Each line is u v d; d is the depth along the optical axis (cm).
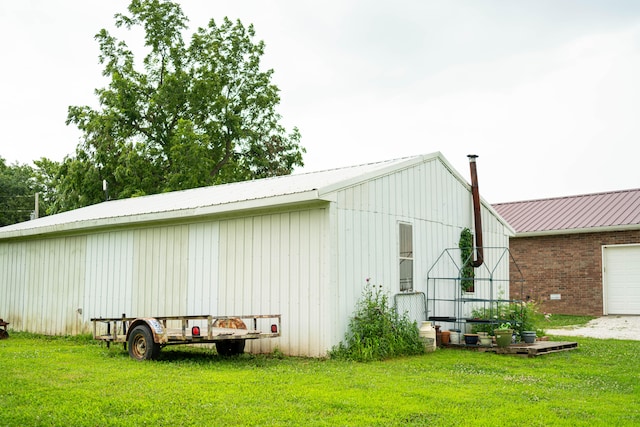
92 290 1658
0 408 704
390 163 1427
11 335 1756
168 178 3178
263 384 852
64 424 639
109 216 1569
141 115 3397
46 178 5756
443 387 845
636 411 708
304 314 1177
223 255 1338
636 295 2239
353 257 1207
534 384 883
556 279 2411
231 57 3647
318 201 1158
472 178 1683
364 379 902
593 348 1346
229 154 3644
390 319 1239
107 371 977
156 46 3494
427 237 1470
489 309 1561
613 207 2469
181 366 1041
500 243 1823
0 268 2012
